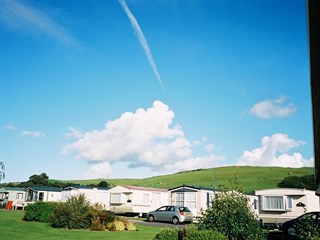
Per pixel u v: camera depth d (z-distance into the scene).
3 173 30.91
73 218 19.73
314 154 9.05
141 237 16.94
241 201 11.51
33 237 15.41
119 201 36.50
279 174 85.31
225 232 10.88
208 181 80.44
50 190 46.03
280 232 19.08
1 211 33.59
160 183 83.06
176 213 28.03
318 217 16.28
